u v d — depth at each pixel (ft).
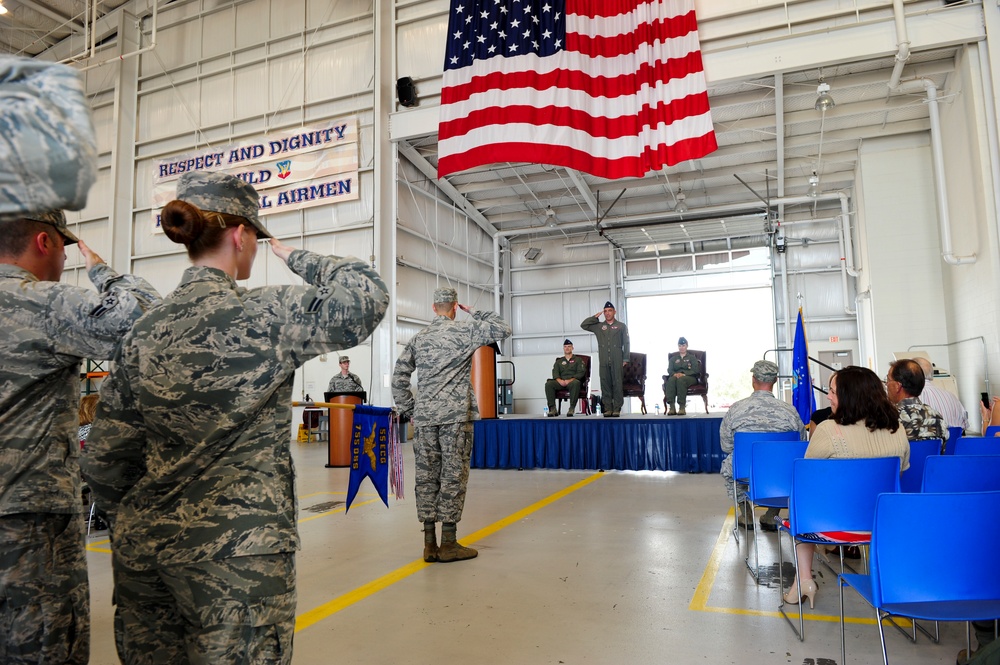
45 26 48.26
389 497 19.39
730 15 30.71
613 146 30.96
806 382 22.31
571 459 25.67
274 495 3.76
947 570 5.58
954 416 14.01
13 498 3.93
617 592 9.70
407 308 43.27
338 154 39.37
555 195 50.01
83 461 3.80
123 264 45.03
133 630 3.79
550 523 15.11
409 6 38.88
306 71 40.98
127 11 45.98
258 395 3.69
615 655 7.34
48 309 3.96
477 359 27.40
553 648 7.57
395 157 39.47
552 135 30.99
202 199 4.04
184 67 44.68
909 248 37.17
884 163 38.22
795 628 8.06
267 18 42.50
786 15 29.96
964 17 27.27
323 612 9.04
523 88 31.55
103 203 46.26
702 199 49.65
